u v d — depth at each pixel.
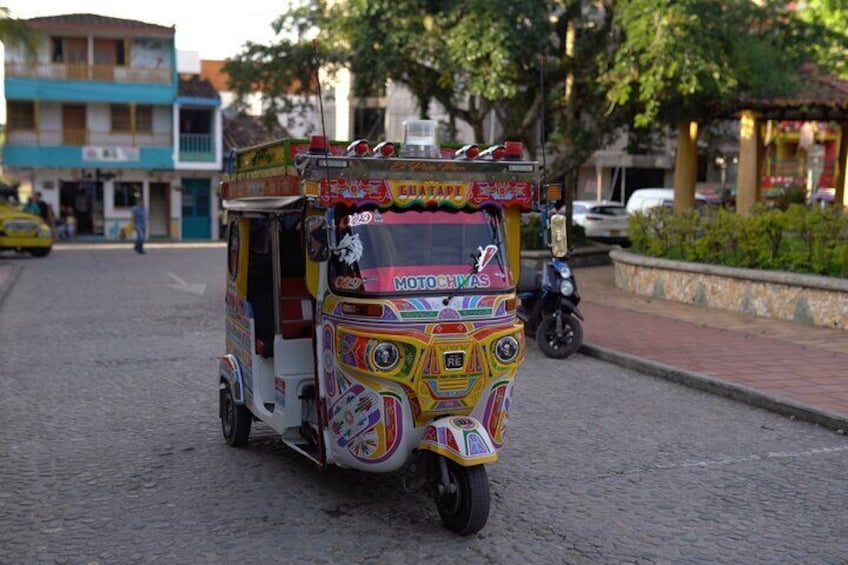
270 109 21.36
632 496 5.94
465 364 5.15
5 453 6.86
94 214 40.12
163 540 5.10
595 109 20.06
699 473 6.46
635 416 8.14
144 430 7.59
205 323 13.66
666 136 23.17
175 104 39.53
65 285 19.12
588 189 44.41
